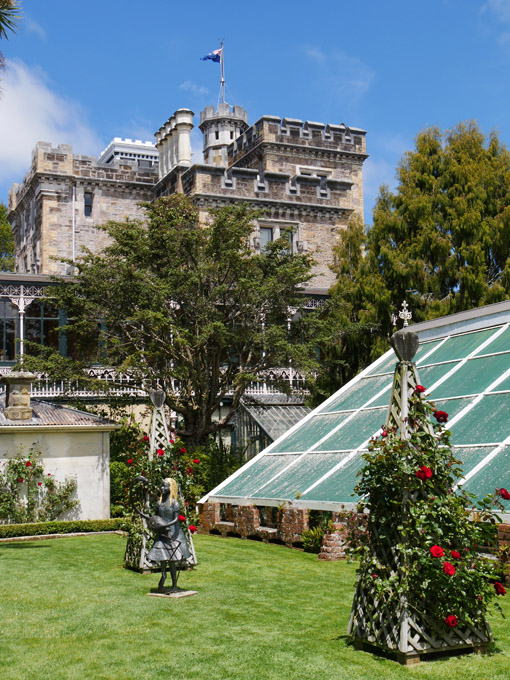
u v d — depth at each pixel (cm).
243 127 6531
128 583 1205
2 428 2108
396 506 780
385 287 3250
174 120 5328
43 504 2159
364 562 797
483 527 804
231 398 3544
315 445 1841
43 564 1413
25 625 934
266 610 995
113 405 2830
